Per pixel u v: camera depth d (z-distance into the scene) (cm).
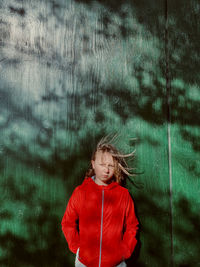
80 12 198
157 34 206
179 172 197
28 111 187
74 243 153
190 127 203
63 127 188
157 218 190
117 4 204
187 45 211
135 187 190
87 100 192
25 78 189
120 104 195
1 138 182
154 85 202
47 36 193
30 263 175
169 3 211
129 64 200
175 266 188
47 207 181
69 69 193
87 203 162
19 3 192
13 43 189
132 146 193
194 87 208
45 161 184
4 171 180
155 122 198
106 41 199
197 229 194
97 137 190
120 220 160
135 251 184
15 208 178
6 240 175
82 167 186
